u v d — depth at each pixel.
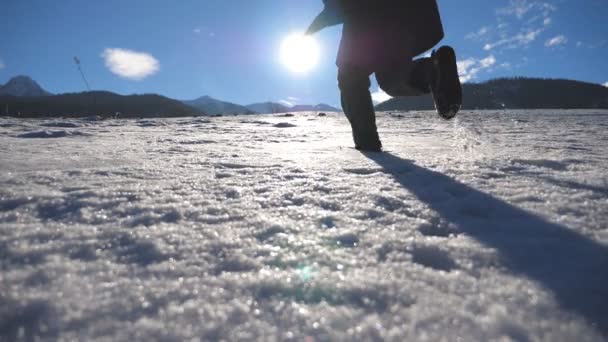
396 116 15.40
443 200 1.42
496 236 1.03
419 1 2.55
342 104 3.08
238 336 0.56
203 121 11.77
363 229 1.07
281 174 1.90
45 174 1.79
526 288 0.72
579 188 1.59
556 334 0.57
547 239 1.00
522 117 12.18
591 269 0.81
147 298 0.67
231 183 1.68
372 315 0.62
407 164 2.22
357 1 2.58
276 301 0.67
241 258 0.85
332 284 0.73
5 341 0.55
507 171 2.01
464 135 5.36
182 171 2.00
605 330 0.59
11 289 0.69
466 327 0.58
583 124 7.99
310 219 1.15
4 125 7.29
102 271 0.78
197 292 0.69
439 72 2.26
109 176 1.82
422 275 0.78
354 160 2.41
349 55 2.73
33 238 0.95
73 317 0.60
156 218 1.14
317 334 0.57
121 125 8.66
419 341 0.55
